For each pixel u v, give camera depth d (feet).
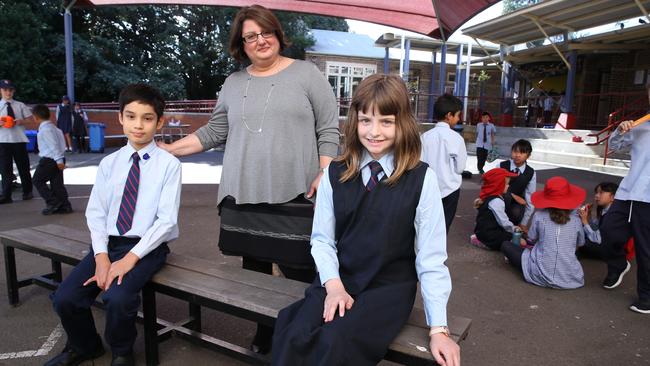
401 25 21.81
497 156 45.65
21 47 53.26
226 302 6.97
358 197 5.75
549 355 9.04
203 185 27.91
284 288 7.38
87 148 46.21
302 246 7.72
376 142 5.63
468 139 57.00
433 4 17.63
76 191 25.07
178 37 70.03
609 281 12.51
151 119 8.00
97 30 66.64
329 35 87.30
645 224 10.68
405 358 5.56
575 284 12.54
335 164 6.11
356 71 81.61
